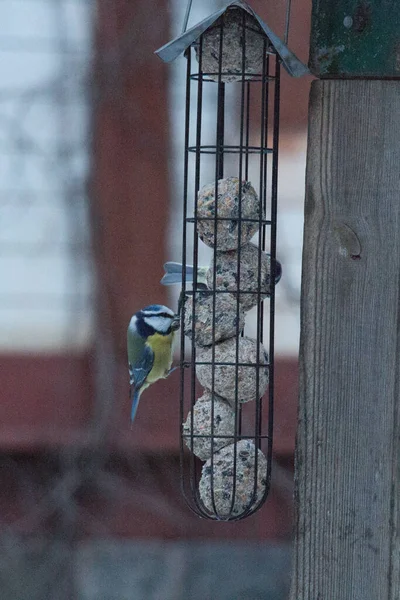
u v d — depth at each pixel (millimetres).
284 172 10570
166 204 10898
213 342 5684
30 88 10922
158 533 10648
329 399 5160
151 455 10641
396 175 5117
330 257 5160
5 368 10703
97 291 10859
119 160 11016
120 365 10742
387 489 5102
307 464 5184
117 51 10875
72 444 10617
